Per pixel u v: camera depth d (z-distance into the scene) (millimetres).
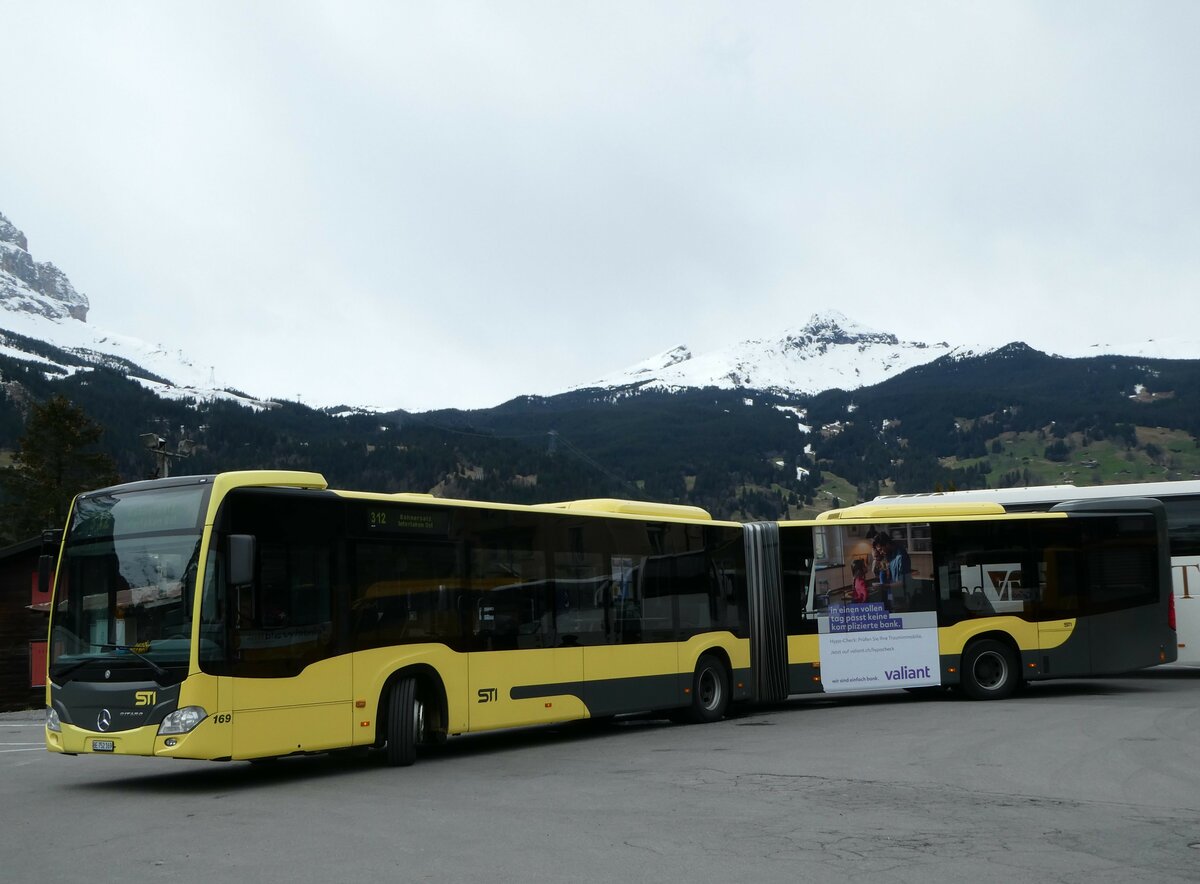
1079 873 8383
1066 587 23016
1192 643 26312
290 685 14195
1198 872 8391
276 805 12516
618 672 18953
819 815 10867
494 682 16844
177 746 13289
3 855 10039
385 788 13617
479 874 8695
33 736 25328
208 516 13852
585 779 13828
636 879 8430
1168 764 13758
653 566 20031
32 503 67625
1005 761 14234
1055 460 195125
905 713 20734
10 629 39656
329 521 14984
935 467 185125
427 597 16094
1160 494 26906
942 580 22703
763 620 21891
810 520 22469
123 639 13906
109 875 9047
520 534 17688
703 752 16219
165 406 151875
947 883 8141
